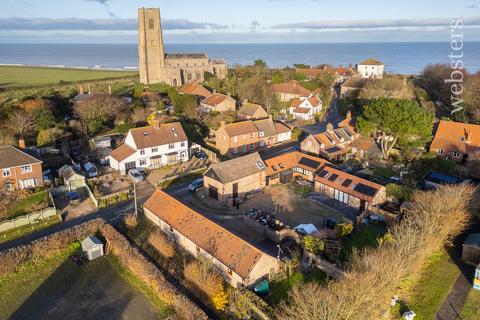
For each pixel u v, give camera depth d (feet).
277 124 312.91
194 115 331.36
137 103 364.58
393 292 125.39
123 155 240.53
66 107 334.85
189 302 119.75
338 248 149.59
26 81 588.09
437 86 412.77
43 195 206.69
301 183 225.76
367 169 240.12
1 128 269.23
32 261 148.56
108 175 234.79
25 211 191.11
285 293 130.21
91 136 296.92
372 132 274.16
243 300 120.06
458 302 123.65
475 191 178.81
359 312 106.83
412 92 399.03
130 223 172.96
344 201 200.03
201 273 128.98
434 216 145.38
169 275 140.97
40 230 176.96
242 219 184.14
